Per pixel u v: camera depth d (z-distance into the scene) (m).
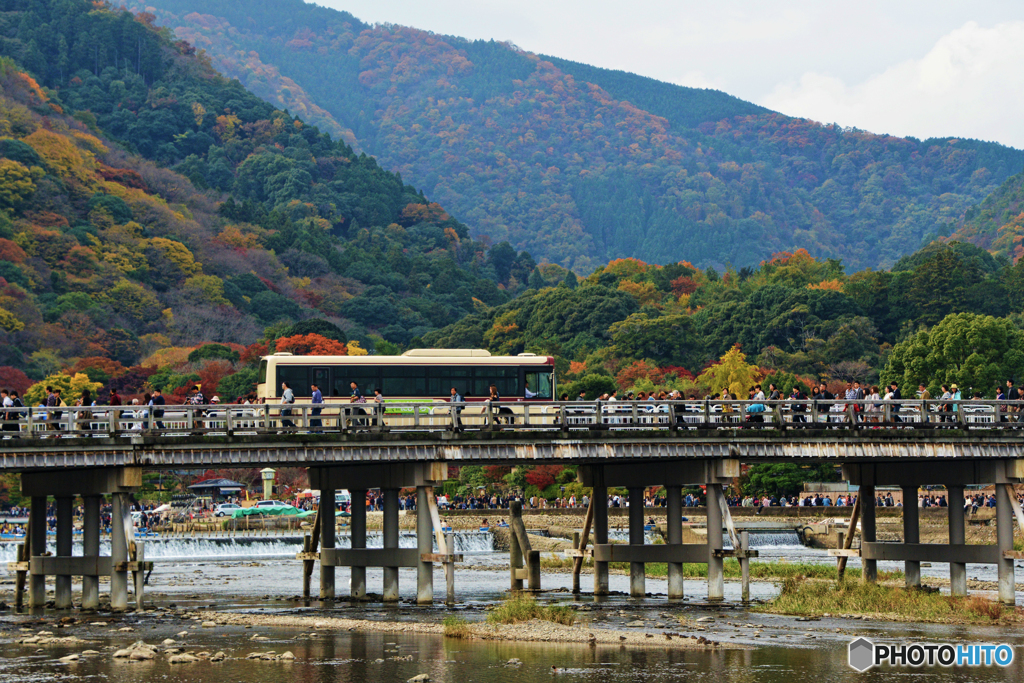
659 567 78.19
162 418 43.94
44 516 50.69
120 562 44.72
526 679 32.50
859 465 55.50
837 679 32.66
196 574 78.75
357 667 34.34
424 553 47.97
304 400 59.62
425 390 60.94
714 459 47.88
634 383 180.88
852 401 48.25
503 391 61.84
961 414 49.06
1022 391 57.41
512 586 57.97
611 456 46.22
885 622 43.44
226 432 43.53
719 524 48.50
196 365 197.38
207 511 120.56
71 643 39.09
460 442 45.47
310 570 53.66
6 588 69.00
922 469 52.94
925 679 32.78
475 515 110.44
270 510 116.31
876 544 54.41
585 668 34.06
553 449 45.91
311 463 45.09
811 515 102.44
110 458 41.91
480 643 38.59
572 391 148.00
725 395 115.69
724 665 34.50
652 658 35.66
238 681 32.16
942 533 91.69
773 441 47.56
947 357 134.62
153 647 37.12
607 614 46.31
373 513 112.44
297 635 40.78
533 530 105.62
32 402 171.38
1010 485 49.56
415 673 33.34
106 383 195.12
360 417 45.19
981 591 60.00
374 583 71.56
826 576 66.75
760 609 47.38
